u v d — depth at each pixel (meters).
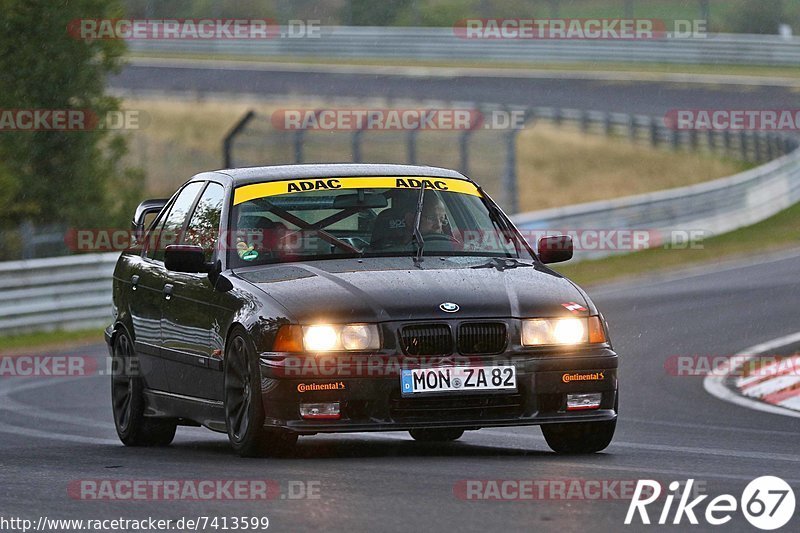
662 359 49.47
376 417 23.92
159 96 154.50
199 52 188.50
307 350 23.81
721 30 198.62
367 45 183.12
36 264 65.12
